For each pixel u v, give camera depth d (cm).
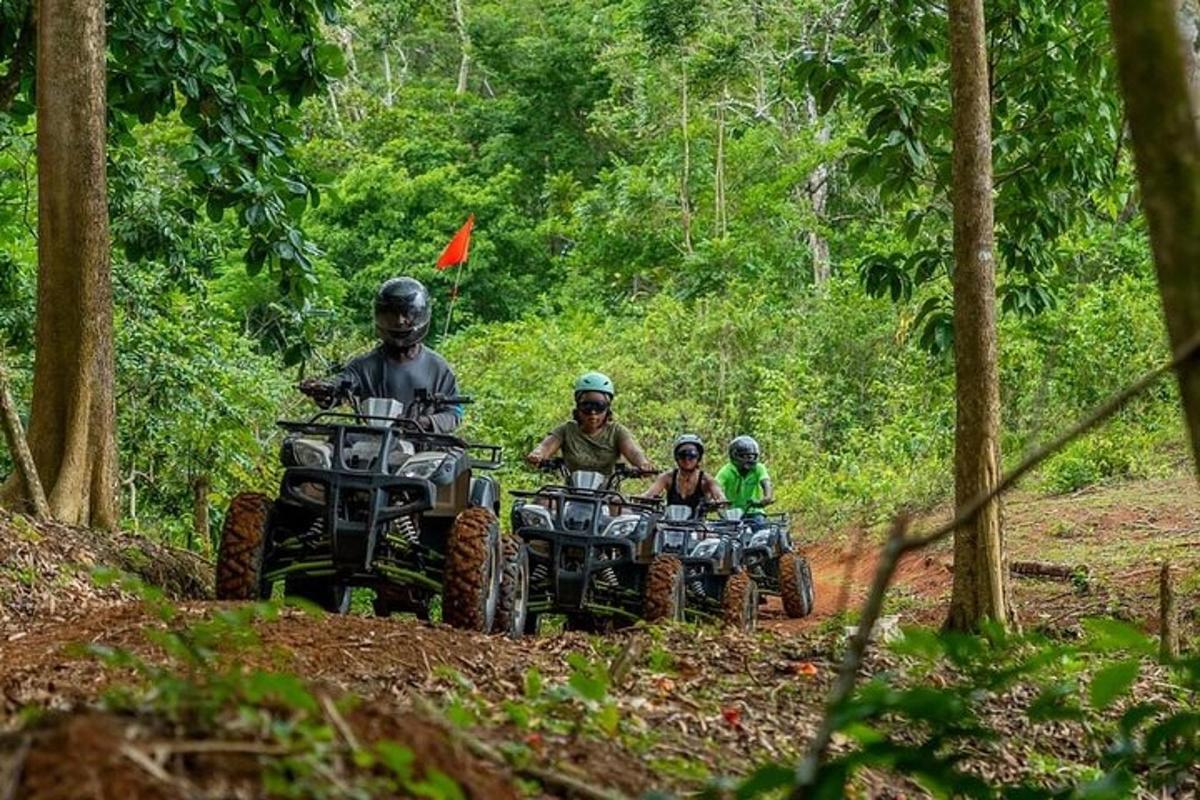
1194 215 349
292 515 936
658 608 1123
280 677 314
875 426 2825
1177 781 521
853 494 2377
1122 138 1366
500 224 4400
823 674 739
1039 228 1396
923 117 1298
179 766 292
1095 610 1266
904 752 358
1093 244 2688
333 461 888
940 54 1383
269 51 1441
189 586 1070
